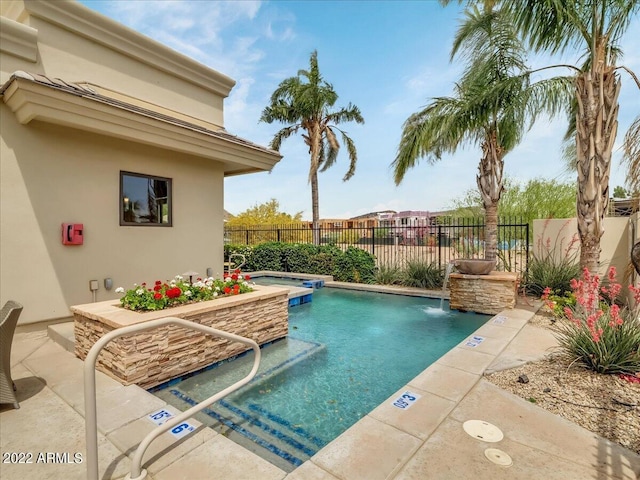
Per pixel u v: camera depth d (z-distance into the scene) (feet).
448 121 24.29
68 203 16.80
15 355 13.50
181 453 7.50
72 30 17.37
